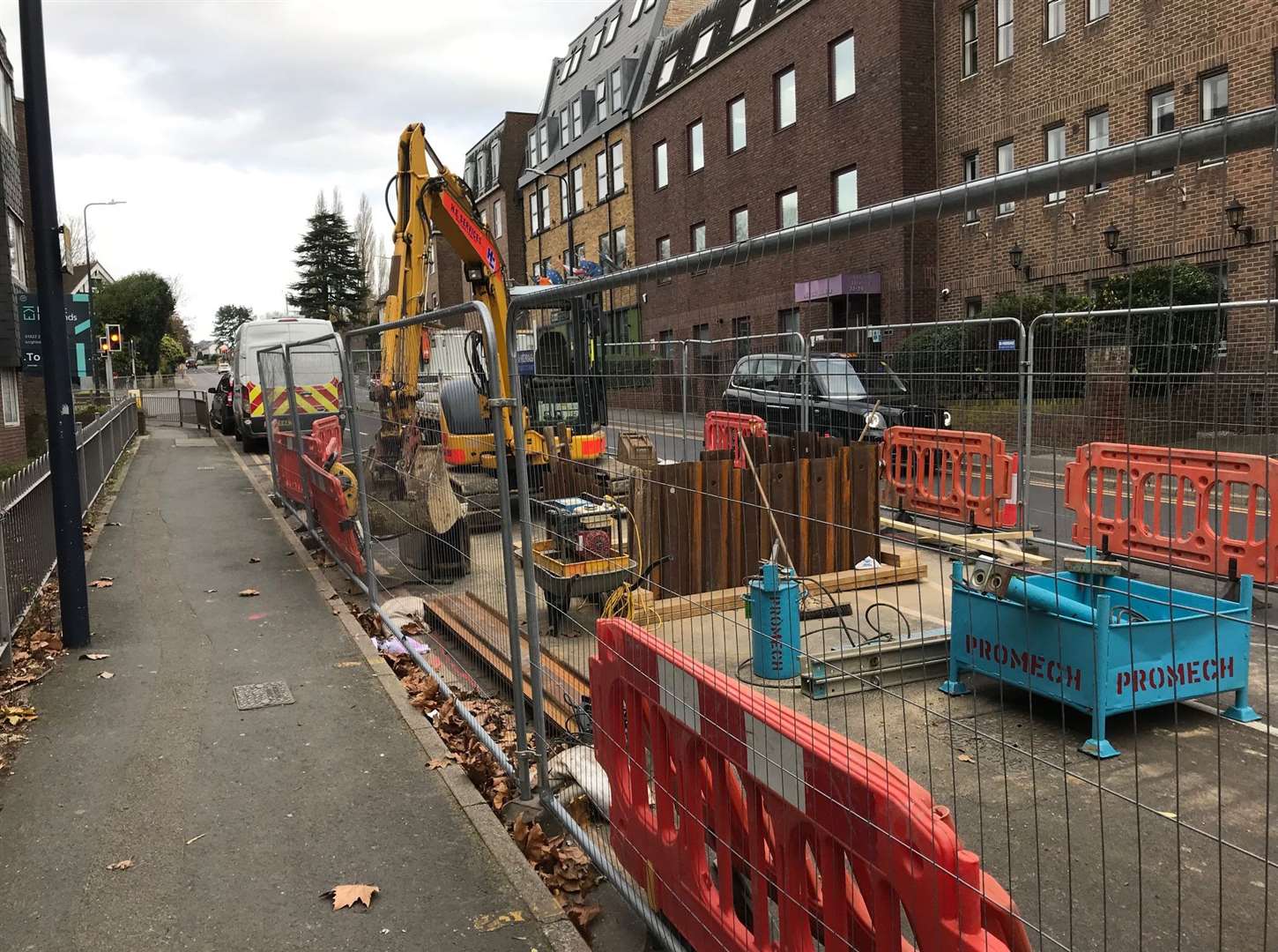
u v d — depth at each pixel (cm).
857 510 681
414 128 1088
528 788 413
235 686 554
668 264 280
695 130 2900
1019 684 455
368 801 411
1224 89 1527
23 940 319
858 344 595
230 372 2570
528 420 480
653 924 299
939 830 181
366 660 595
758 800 238
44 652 614
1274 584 443
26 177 2028
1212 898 319
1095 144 1756
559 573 490
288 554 924
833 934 212
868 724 437
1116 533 684
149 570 857
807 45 2342
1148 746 432
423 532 631
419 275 1091
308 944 314
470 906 334
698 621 580
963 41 2011
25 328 1560
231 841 380
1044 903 321
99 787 427
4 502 621
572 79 4022
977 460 543
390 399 705
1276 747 418
